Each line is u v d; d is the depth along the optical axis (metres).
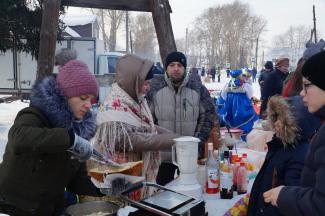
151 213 1.67
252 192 2.23
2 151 5.78
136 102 2.50
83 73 1.62
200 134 3.05
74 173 1.86
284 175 2.10
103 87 8.74
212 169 2.36
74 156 1.66
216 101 6.34
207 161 2.39
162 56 5.25
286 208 1.48
